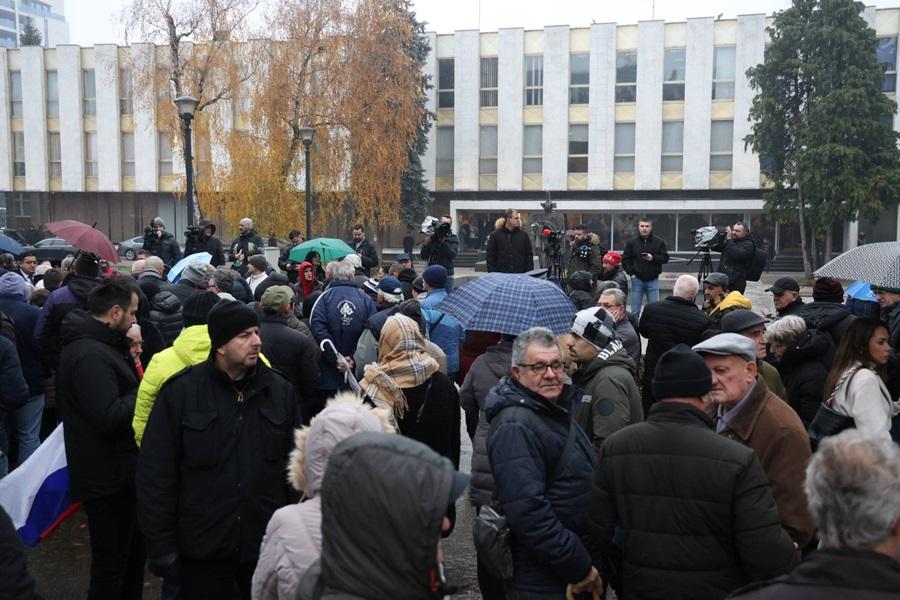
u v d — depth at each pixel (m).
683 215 43.19
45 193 51.56
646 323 6.44
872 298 7.93
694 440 2.85
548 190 45.50
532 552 3.25
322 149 28.83
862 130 33.12
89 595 4.25
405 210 43.56
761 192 43.16
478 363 4.82
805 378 5.14
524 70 45.62
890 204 34.31
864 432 2.09
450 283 14.62
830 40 33.66
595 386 4.21
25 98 49.81
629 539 2.93
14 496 4.80
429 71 46.56
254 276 10.41
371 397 4.51
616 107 44.47
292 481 2.76
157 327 6.73
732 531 2.79
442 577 1.83
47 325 6.68
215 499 3.52
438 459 1.81
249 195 26.64
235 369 3.60
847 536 1.94
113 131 49.12
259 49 27.86
